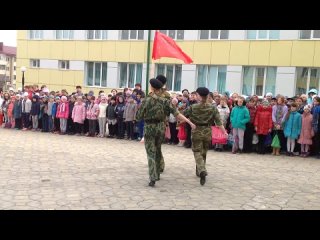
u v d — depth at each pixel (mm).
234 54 20031
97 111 13578
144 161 8922
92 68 24703
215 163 9078
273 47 19062
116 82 23641
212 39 20625
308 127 10453
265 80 19578
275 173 8141
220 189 6586
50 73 26062
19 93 16938
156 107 6500
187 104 11680
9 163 8305
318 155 10633
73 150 10312
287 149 10797
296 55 18531
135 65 23172
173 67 22062
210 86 21047
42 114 14867
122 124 13109
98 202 5605
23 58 27078
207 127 6859
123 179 7082
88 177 7176
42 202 5535
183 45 21328
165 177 7371
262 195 6293
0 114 16719
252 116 10875
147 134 6574
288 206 5711
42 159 8883
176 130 12078
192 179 7273
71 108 14234
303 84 18672
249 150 11102
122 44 23234
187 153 10414
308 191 6676
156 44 10195
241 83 20062
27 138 12664
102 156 9477
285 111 10641
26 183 6613
